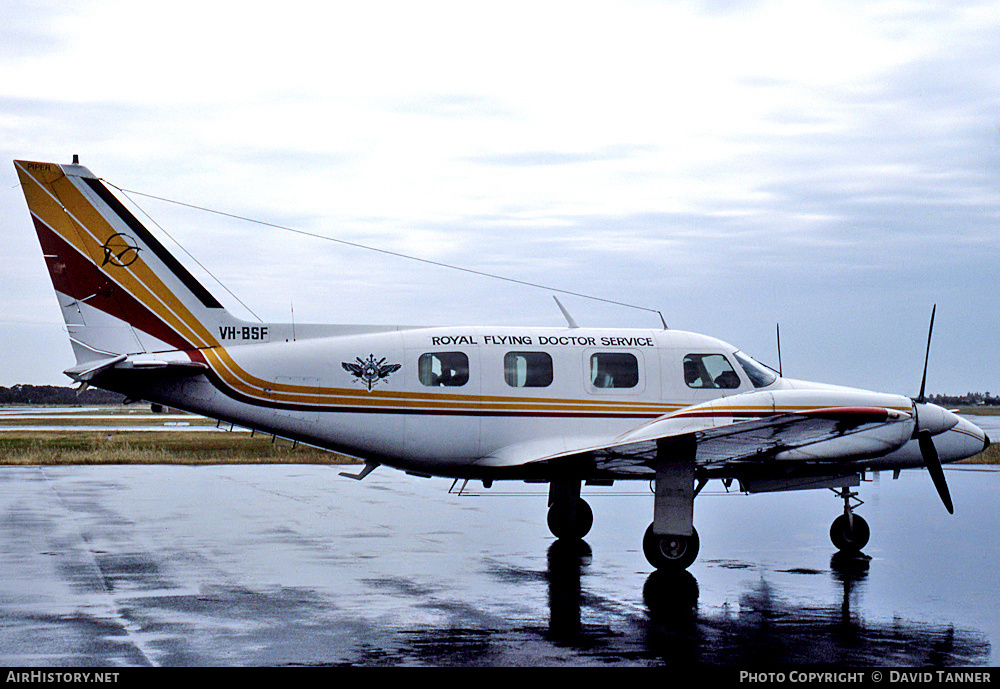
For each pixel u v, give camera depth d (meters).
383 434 12.89
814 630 8.27
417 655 7.33
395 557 11.91
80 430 49.12
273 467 27.55
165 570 10.80
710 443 10.87
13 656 7.19
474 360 13.10
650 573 10.99
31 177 12.88
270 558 11.70
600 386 13.39
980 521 16.09
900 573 11.14
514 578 10.58
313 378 12.82
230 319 13.20
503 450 13.11
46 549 12.22
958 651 7.58
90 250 12.97
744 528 15.45
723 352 13.85
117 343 12.98
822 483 12.63
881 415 9.76
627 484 24.22
